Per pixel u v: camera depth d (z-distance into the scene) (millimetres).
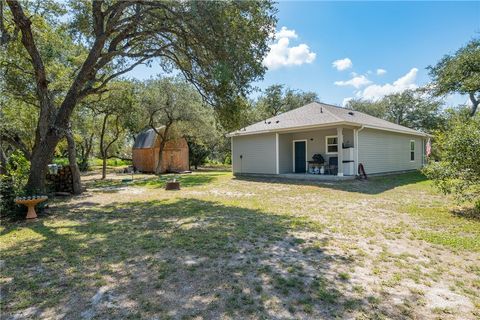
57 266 3445
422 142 19484
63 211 7082
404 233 4609
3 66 9039
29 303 2590
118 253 3855
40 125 8039
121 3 7215
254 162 15664
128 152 35875
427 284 2879
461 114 7695
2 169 8500
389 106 32906
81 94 7770
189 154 25312
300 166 15305
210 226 5172
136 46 8930
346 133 13453
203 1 6000
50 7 8820
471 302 2547
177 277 3082
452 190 6172
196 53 7230
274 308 2451
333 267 3303
